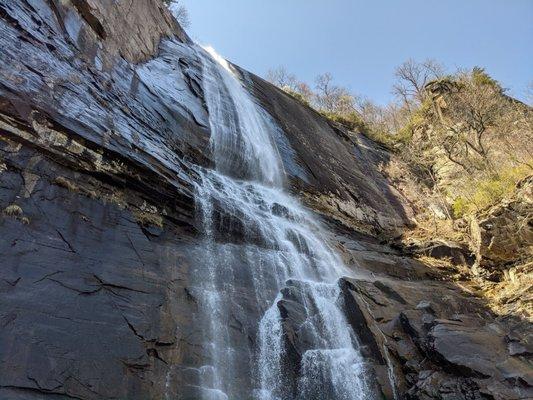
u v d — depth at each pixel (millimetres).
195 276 7719
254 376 7258
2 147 5840
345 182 18766
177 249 7871
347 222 16109
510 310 10719
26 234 5637
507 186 15914
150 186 7969
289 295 8688
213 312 7457
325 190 16719
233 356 7180
